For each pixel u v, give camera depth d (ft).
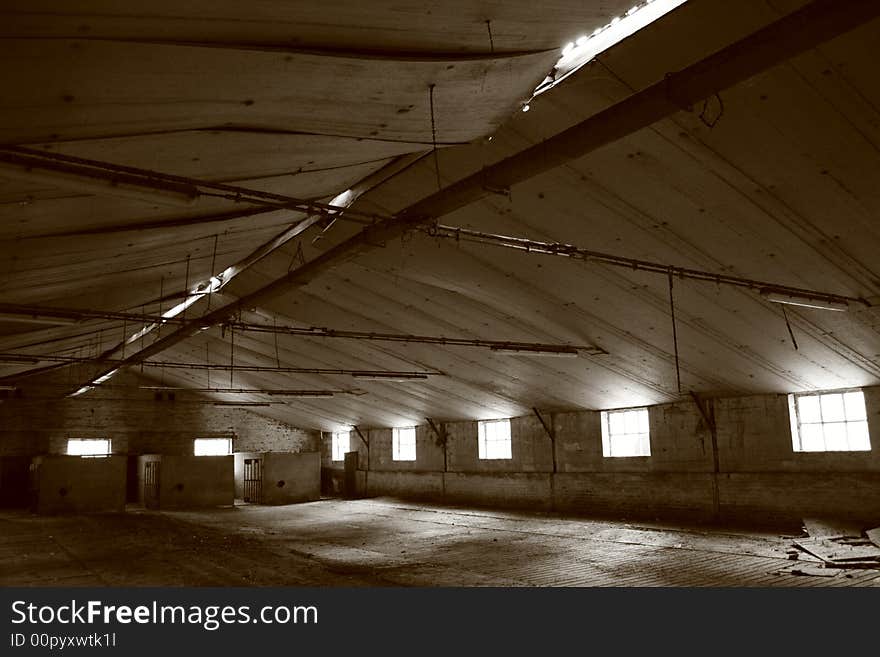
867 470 31.58
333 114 12.33
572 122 17.87
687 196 20.40
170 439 69.05
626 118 13.19
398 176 22.04
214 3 7.48
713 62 11.72
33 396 60.80
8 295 22.21
